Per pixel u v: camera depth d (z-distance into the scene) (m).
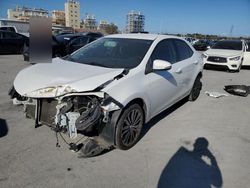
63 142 3.75
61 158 3.37
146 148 3.77
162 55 4.48
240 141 4.17
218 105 6.16
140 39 4.54
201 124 4.83
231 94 7.33
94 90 3.13
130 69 3.71
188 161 3.48
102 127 3.31
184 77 5.19
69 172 3.10
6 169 3.08
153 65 3.91
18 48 16.08
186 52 5.55
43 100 3.44
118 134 3.44
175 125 4.72
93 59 4.18
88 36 15.13
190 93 6.10
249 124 4.96
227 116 5.37
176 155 3.62
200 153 3.71
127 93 3.38
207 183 3.05
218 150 3.82
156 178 3.08
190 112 5.52
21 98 3.74
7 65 11.02
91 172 3.12
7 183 2.84
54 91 3.12
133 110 3.63
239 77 10.60
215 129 4.62
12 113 4.82
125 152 3.62
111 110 3.19
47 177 2.98
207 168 3.34
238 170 3.33
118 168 3.23
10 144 3.65
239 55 11.68
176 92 4.96
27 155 3.40
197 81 6.23
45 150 3.54
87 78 3.24
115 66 3.86
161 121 4.89
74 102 3.20
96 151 3.37
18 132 4.02
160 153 3.65
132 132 3.70
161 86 4.23
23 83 3.44
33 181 2.90
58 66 3.83
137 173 3.16
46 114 3.44
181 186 2.97
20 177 2.96
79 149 3.49
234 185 3.03
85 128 3.00
